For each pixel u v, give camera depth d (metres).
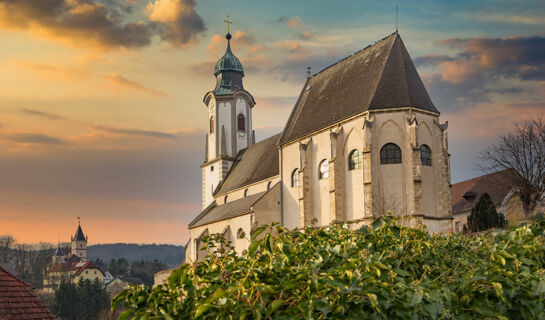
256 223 53.41
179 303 7.23
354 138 46.06
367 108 44.44
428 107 44.94
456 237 10.59
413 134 42.69
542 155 52.84
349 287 6.69
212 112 79.69
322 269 7.80
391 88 45.16
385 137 43.88
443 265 8.80
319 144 50.19
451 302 7.58
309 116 53.97
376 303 6.50
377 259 7.80
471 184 65.38
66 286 111.44
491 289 7.53
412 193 42.06
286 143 54.81
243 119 79.19
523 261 8.07
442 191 44.09
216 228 62.91
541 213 10.76
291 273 6.88
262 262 7.60
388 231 9.43
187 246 71.00
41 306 19.84
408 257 8.80
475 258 9.27
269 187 58.88
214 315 6.64
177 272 7.21
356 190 45.38
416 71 47.38
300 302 6.52
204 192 78.75
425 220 42.81
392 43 48.09
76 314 110.38
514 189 53.91
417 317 6.95
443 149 44.59
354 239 8.52
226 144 77.56
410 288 7.06
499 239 9.89
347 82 51.41
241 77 81.44
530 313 7.40
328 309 6.44
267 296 6.65
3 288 19.39
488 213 47.97
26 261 155.38
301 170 50.62
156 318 7.17
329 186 47.72
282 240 7.94
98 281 117.31
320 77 57.59
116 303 7.68
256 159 68.00
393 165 43.41
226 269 7.63
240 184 66.50
